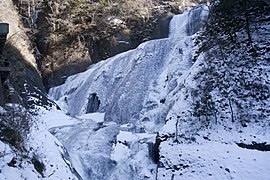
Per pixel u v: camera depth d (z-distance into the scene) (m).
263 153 9.79
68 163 10.38
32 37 26.56
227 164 9.75
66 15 28.77
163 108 16.25
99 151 14.02
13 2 25.98
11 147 7.38
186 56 18.61
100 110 21.95
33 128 10.44
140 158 13.23
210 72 14.24
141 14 30.38
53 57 27.55
